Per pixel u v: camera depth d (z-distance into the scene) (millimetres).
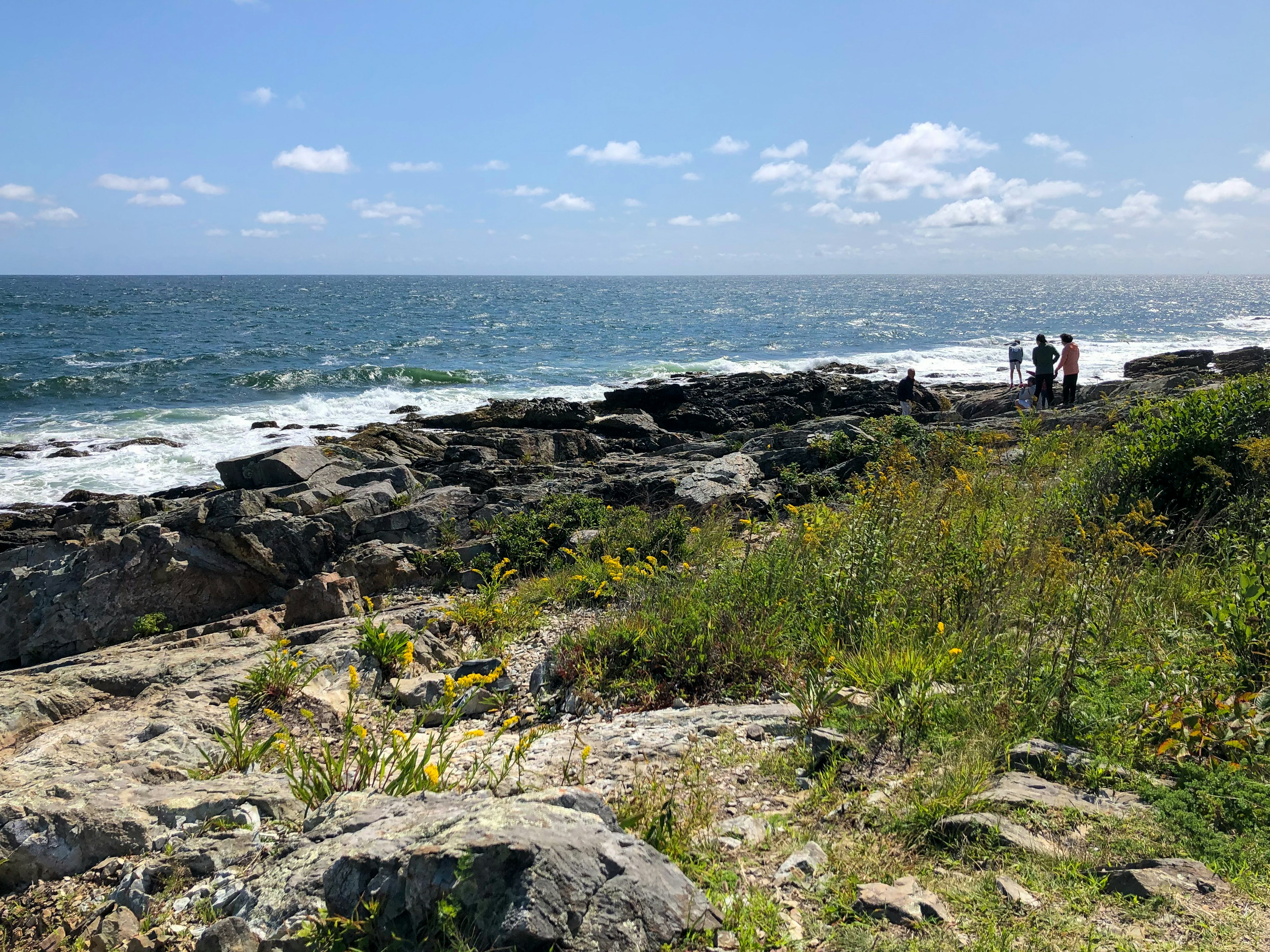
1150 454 8984
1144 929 3033
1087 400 22828
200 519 13711
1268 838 3559
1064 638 5430
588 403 27312
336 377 41406
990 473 11406
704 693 6277
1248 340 60375
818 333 72812
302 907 3148
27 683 7855
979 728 4719
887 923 3152
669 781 4617
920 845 3713
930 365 46844
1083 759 4332
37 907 3916
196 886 3809
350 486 15977
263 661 8258
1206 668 5070
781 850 3758
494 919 2748
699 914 3086
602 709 6270
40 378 39938
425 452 22359
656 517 13188
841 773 4492
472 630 9625
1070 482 9438
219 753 5918
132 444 26812
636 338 67312
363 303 123250
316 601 11539
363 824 3539
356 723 6582
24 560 14281
